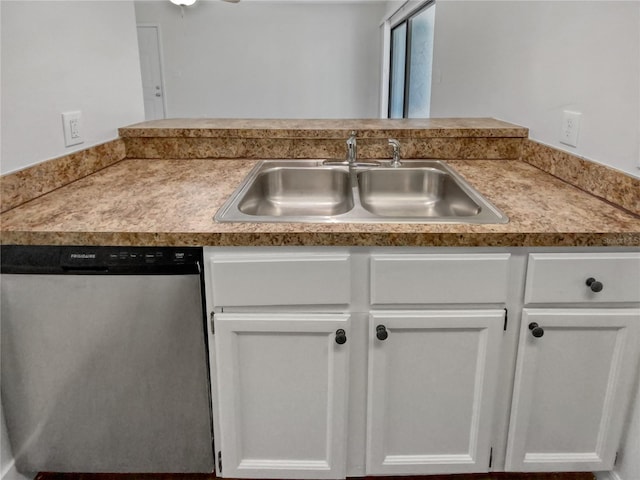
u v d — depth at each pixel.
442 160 1.88
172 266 1.19
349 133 1.85
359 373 1.30
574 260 1.18
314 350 1.26
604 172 1.37
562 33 1.59
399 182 1.78
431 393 1.31
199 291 1.21
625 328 1.24
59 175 1.52
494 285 1.21
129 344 1.26
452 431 1.35
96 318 1.24
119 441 1.36
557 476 1.52
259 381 1.29
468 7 2.71
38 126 1.45
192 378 1.29
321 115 7.44
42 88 1.46
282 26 7.04
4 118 1.31
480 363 1.28
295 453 1.36
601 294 1.21
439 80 3.50
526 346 1.26
